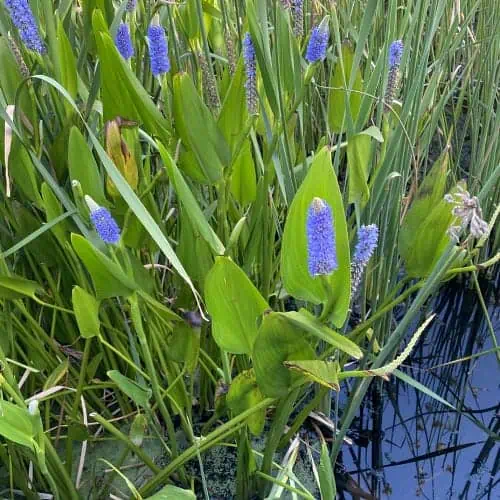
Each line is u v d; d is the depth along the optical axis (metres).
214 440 0.83
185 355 0.81
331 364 0.62
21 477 0.94
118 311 1.01
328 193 0.60
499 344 1.54
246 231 1.00
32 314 1.08
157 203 1.12
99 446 1.11
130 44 0.81
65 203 0.79
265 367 0.68
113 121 0.72
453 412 1.37
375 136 0.80
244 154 0.87
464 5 1.53
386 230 1.16
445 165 0.77
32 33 0.77
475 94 1.49
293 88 0.89
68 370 1.05
